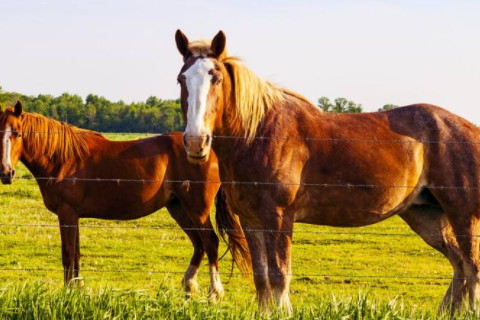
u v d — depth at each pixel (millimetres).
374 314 6430
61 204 10352
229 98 7141
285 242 7164
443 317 6719
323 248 15539
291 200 7199
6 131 9820
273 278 7105
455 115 7887
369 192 7473
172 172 10867
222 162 7398
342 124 7586
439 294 11414
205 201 10703
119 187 10625
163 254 14406
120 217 10875
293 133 7297
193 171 10711
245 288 11453
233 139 7199
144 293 6598
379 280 12375
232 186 7332
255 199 7188
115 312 6215
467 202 7578
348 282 12156
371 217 7664
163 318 6133
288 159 7184
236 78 7125
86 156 10523
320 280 12211
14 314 6117
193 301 6438
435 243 8258
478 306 7219
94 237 16094
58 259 13680
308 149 7312
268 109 7324
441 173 7633
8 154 9805
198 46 7160
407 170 7602
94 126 96562
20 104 9953
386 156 7504
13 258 13578
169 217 19844
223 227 10266
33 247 14758
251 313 6457
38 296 6383
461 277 8039
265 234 7160
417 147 7648
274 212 7129
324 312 6406
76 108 98000
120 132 96062
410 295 11289
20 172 28359
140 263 13438
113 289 6543
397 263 14023
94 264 13172
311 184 7352
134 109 97188
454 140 7645
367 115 7805
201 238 10633
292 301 10000
